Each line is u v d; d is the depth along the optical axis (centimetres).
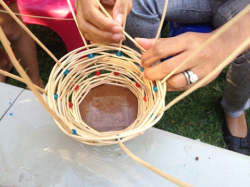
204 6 45
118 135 25
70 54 34
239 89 43
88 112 38
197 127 59
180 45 27
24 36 49
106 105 39
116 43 36
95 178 31
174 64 27
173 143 33
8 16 44
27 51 52
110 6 38
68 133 26
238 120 55
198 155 32
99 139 25
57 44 72
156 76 28
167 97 62
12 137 34
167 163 32
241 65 39
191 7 45
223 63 16
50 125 35
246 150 54
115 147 33
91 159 32
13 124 35
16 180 30
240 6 39
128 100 39
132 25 50
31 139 33
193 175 31
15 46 49
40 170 31
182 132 58
